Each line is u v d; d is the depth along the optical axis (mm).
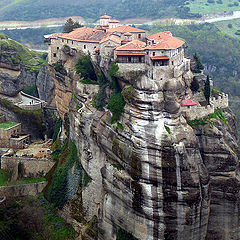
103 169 82438
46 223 91438
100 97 87562
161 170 71062
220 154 76188
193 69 95875
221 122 84812
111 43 86688
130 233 76875
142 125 73125
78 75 103562
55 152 110250
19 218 88125
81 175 93062
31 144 126438
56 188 97250
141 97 73250
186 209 71188
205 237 76125
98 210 87125
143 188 72375
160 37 85625
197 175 71875
